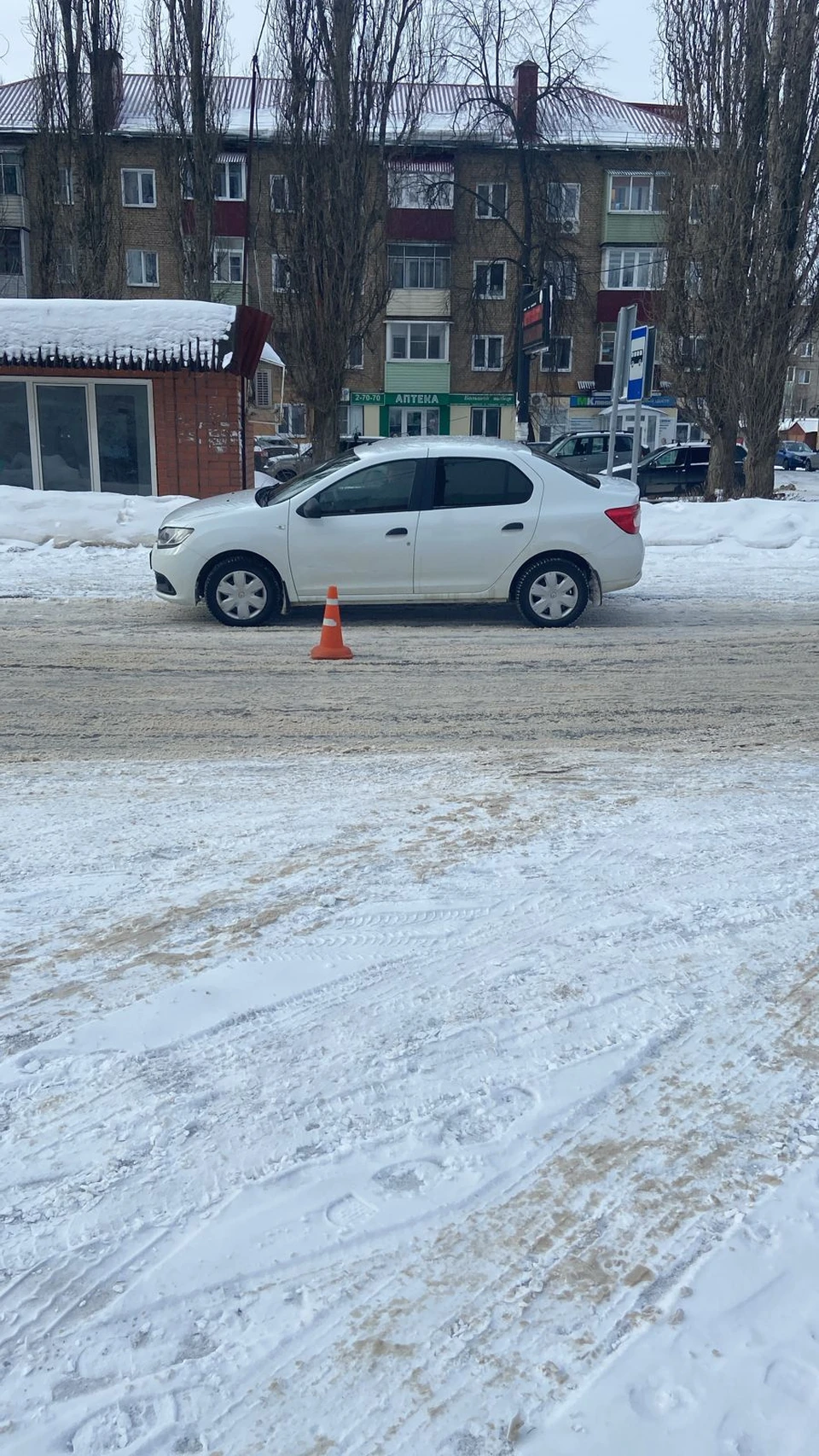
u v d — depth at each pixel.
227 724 6.18
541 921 3.54
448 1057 2.79
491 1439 1.75
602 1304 2.02
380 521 9.04
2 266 39.34
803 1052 2.83
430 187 39.56
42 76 29.14
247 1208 2.26
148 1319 1.99
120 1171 2.36
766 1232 2.20
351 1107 2.59
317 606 9.25
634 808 4.66
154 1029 2.90
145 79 38.53
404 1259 2.13
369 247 27.11
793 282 20.52
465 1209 2.26
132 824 4.44
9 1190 2.30
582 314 43.84
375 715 6.39
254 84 23.89
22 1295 2.04
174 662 7.84
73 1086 2.66
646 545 14.70
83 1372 1.88
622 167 42.53
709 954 3.34
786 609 10.46
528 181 38.72
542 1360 1.90
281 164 23.75
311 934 3.44
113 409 15.28
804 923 3.55
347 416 44.81
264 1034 2.89
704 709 6.59
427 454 9.11
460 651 8.33
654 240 42.91
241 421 15.45
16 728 6.06
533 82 37.53
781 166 19.73
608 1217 2.24
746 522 15.20
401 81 25.34
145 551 13.41
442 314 43.62
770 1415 1.79
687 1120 2.55
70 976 3.16
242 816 4.55
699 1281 2.07
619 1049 2.84
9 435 15.19
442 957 3.30
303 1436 1.76
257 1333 1.96
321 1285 2.06
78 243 30.11
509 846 4.20
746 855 4.11
